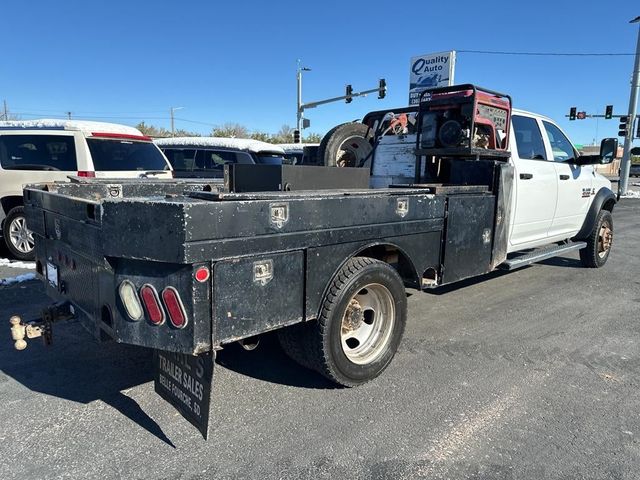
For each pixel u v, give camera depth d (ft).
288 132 203.41
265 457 9.40
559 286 22.21
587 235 24.29
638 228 44.50
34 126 25.75
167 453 9.48
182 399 9.52
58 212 11.22
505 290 21.36
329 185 13.10
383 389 12.13
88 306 10.32
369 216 11.22
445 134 16.03
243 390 11.97
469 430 10.41
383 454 9.54
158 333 8.83
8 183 25.25
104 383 12.29
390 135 20.16
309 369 12.94
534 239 20.12
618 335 16.19
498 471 9.12
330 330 10.93
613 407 11.51
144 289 8.77
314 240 10.16
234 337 9.06
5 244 26.76
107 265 9.07
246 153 38.81
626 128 87.20
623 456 9.64
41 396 11.60
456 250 13.89
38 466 9.04
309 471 9.02
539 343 15.34
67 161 25.54
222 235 8.61
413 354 14.29
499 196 15.17
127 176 26.58
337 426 10.46
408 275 13.06
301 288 10.12
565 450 9.80
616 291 21.56
